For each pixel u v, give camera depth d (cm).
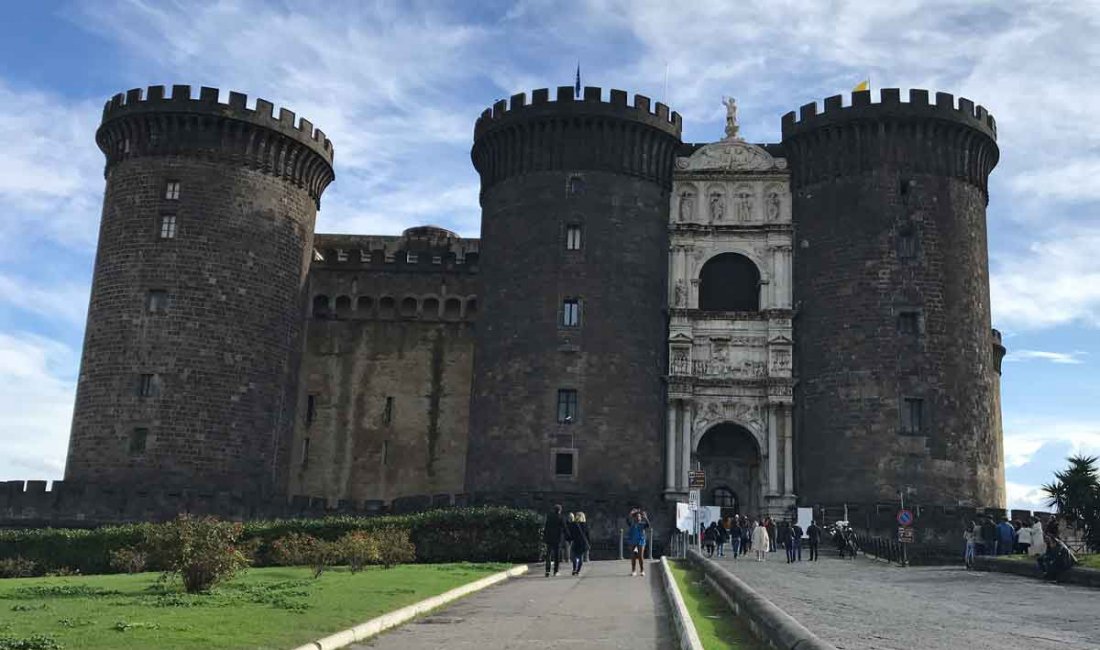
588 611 2327
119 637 1686
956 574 3641
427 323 7100
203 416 5947
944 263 6109
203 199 6206
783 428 6166
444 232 8012
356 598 2338
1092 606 2370
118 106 6359
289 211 6550
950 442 5841
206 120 6262
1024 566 3541
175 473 5831
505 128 6531
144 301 6053
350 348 7050
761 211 6538
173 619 1925
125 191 6278
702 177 6631
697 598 2477
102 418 5931
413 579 2978
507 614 2272
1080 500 5569
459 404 6962
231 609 2131
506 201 6506
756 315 6334
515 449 6022
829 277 6200
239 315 6166
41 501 5666
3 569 4362
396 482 6838
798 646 1230
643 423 6116
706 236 6525
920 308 6012
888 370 5919
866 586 2995
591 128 6431
